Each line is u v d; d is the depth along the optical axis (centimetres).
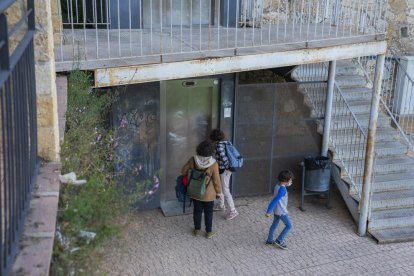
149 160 773
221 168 736
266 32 742
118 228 341
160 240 691
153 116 758
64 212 303
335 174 816
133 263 625
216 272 620
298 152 841
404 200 764
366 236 722
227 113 799
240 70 591
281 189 655
